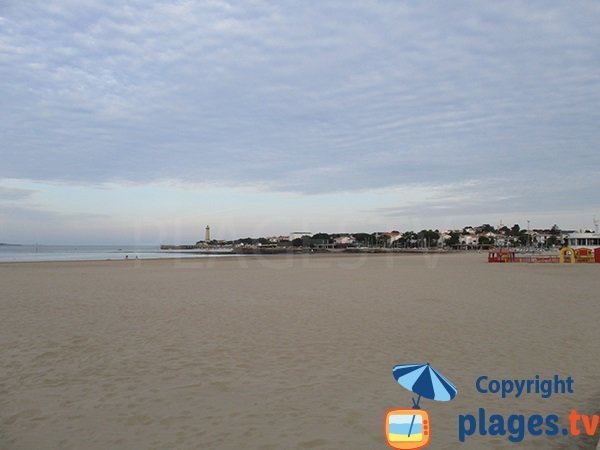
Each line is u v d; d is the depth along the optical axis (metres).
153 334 10.02
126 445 4.69
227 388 6.42
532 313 12.95
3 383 6.68
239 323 11.34
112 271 32.09
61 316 12.39
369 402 5.86
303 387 6.46
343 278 26.11
